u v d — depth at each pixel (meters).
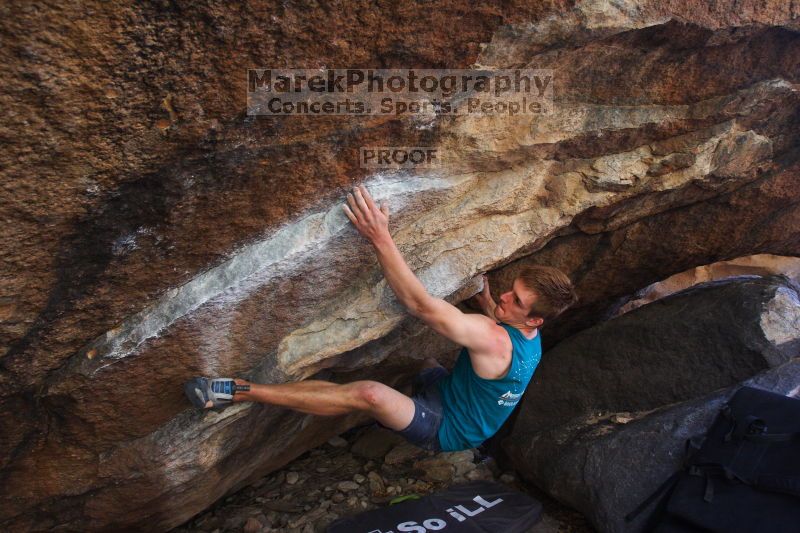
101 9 1.33
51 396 2.17
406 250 2.55
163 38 1.45
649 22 2.08
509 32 1.93
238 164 1.85
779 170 3.24
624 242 3.54
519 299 2.59
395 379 3.87
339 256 2.34
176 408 2.52
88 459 2.47
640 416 3.61
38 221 1.63
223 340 2.34
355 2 1.63
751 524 2.72
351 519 3.29
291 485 3.81
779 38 2.50
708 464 2.99
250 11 1.51
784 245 3.97
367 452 4.07
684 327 3.68
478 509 3.40
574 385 3.95
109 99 1.49
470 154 2.35
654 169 2.79
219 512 3.58
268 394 2.52
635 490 3.24
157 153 1.68
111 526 2.83
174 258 2.02
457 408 2.76
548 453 3.67
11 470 2.35
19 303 1.81
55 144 1.50
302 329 2.56
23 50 1.31
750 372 3.43
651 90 2.48
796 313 3.47
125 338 2.11
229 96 1.65
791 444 2.84
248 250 2.17
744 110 2.70
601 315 4.37
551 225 2.81
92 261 1.86
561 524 3.53
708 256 3.76
